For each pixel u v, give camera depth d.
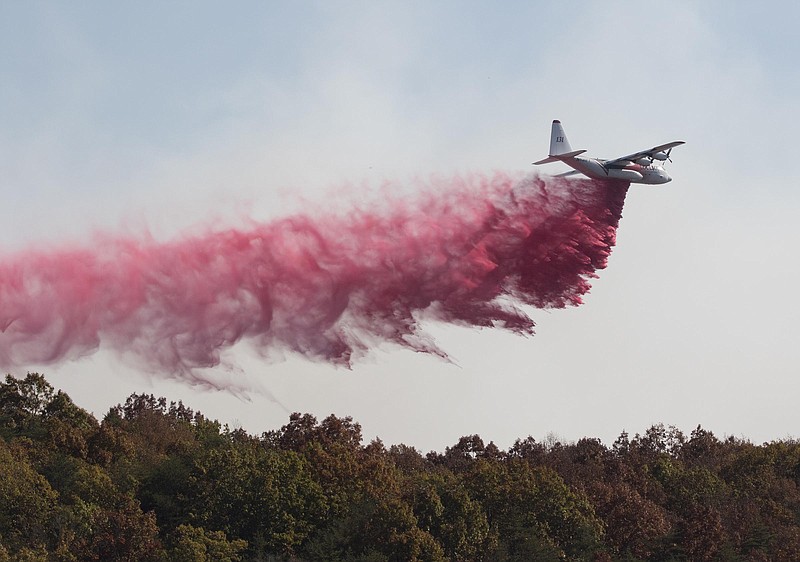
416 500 95.38
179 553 82.38
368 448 119.06
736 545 102.19
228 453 99.12
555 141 117.38
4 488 90.81
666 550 101.50
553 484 101.12
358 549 89.75
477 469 104.12
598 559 94.94
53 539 88.19
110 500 95.50
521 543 94.88
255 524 94.06
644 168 111.31
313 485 96.56
